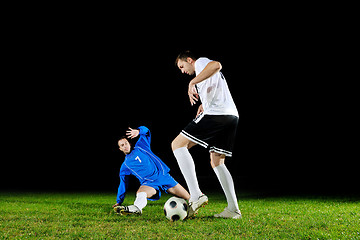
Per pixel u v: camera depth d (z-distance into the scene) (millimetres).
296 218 4363
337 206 6039
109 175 19000
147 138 5547
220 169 4520
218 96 4371
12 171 20250
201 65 4426
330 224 3857
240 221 4062
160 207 6039
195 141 4336
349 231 3502
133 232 3457
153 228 3643
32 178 17281
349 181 13477
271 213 4934
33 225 3840
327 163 20547
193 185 4371
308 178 15391
